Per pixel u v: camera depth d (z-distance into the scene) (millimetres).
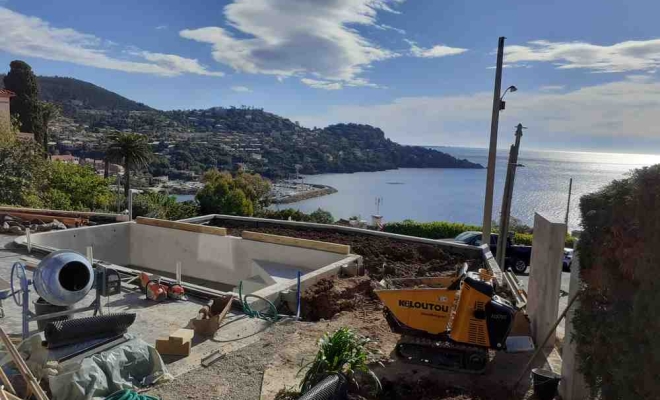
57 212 16000
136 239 14922
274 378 5617
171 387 5414
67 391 4863
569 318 5293
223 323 7395
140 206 28172
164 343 6203
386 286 9125
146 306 8172
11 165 21672
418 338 6410
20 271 6578
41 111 45906
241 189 43688
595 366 4188
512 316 6016
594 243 4305
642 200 3527
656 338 3258
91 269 6500
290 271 11469
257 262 12312
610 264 4000
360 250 12539
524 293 8836
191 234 13906
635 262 3592
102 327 5602
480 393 5527
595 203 4414
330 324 7605
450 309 6254
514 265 17828
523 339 6996
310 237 14148
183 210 35125
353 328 7434
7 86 43469
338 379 4816
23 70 43406
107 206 30656
